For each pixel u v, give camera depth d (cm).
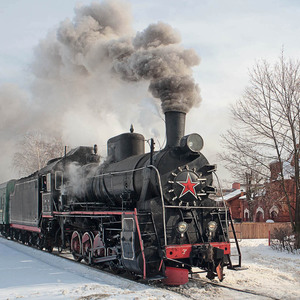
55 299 654
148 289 720
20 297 675
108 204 1051
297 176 1519
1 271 962
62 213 1220
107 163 1088
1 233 2312
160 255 774
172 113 882
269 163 1755
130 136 1038
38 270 975
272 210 2712
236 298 691
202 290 748
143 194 858
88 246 1070
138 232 776
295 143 1534
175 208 838
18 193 1820
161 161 835
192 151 853
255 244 1703
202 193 876
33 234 1577
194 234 852
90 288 732
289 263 1125
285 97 1573
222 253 799
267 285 807
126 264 817
